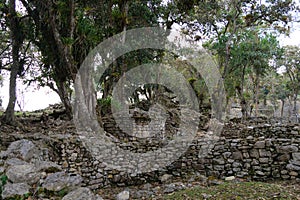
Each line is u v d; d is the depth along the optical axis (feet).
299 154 22.12
